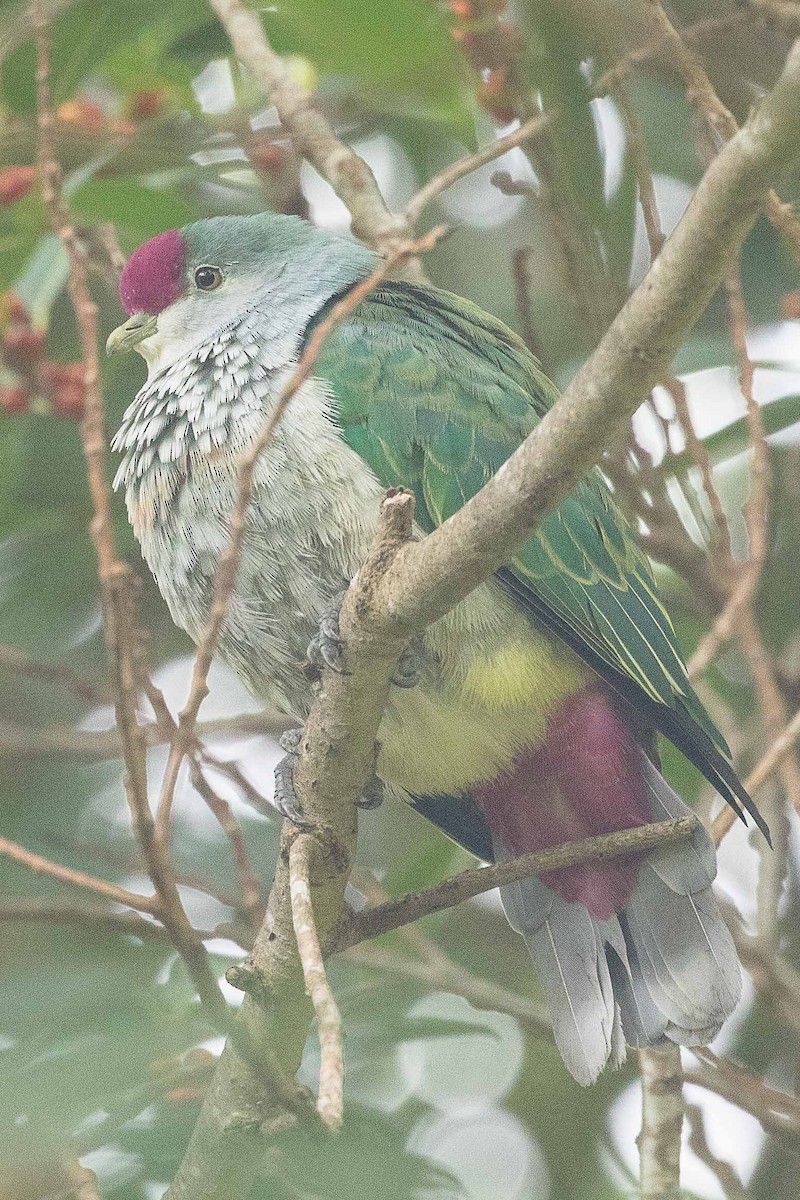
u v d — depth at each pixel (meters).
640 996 7.83
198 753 9.32
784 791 9.51
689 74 7.69
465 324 9.05
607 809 8.40
